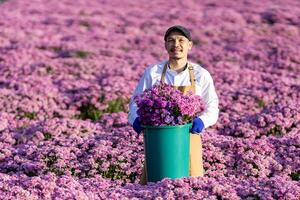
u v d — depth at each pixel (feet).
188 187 25.84
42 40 80.84
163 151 26.58
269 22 94.32
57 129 40.98
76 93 53.21
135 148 35.17
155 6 112.98
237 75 60.75
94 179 30.04
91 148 35.73
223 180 27.89
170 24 93.61
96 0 121.70
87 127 42.34
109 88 52.16
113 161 33.68
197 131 26.84
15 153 36.19
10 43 79.56
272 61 70.44
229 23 92.38
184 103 25.90
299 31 87.45
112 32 89.20
